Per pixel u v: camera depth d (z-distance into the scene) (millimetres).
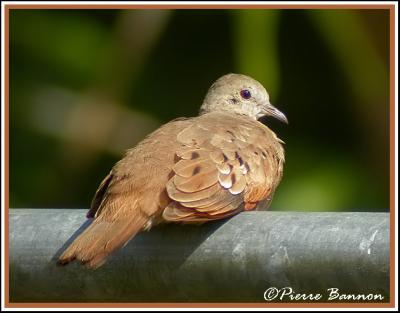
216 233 8078
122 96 14352
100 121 14211
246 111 12242
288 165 13945
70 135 14188
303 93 14594
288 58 14664
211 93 12297
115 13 14594
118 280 8242
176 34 14812
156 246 8148
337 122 14445
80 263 8023
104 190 9031
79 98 14281
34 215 8531
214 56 14875
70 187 14203
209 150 9180
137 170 8828
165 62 14781
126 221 8398
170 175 8797
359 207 13484
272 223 7938
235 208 8852
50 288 8391
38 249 8367
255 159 9555
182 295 8180
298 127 14484
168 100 14688
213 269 8039
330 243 7652
